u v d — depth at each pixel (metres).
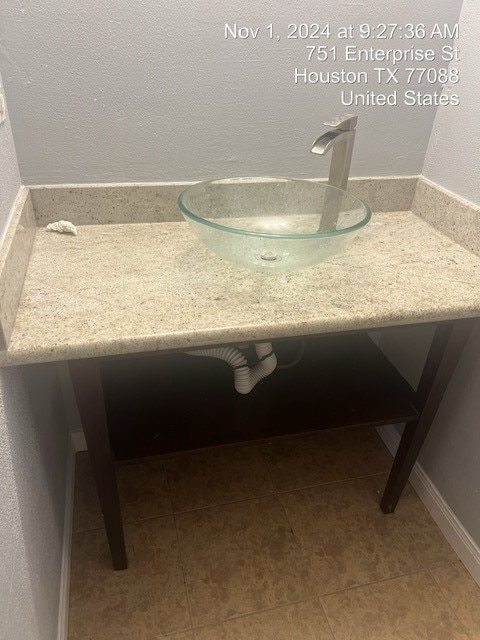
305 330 0.87
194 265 1.03
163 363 1.33
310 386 1.30
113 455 1.07
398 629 1.19
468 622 1.22
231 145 1.17
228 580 1.27
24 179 1.10
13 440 0.81
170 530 1.38
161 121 1.10
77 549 1.32
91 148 1.09
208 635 1.16
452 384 1.32
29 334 0.78
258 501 1.48
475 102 1.10
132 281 0.96
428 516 1.47
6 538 0.72
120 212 1.19
